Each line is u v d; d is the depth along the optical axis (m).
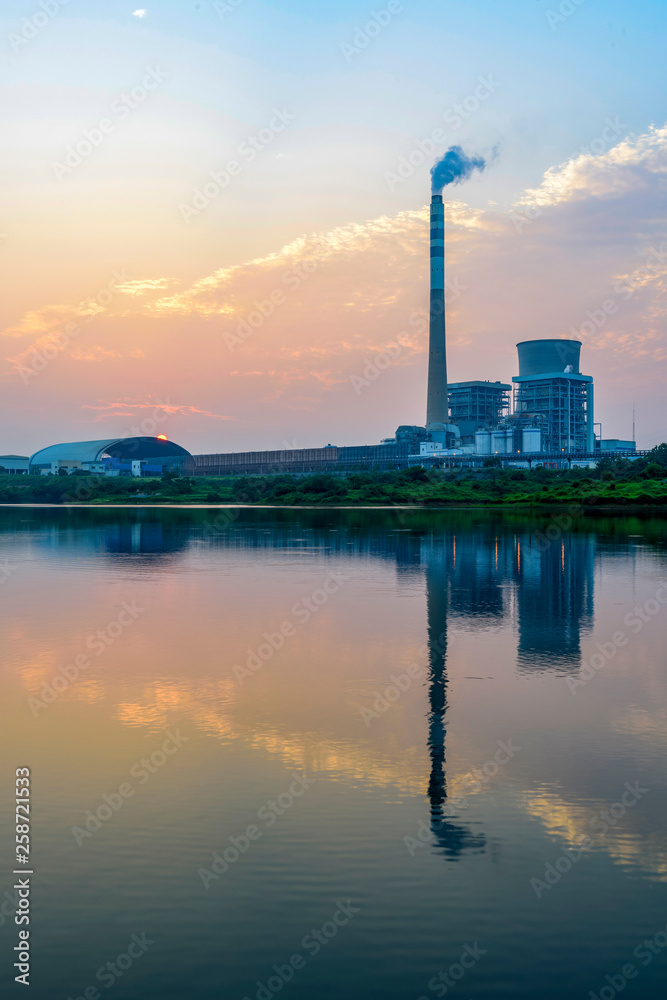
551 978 10.65
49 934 11.55
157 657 28.11
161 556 63.31
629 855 13.55
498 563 55.81
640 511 129.38
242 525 101.00
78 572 53.03
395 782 16.66
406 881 12.77
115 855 13.60
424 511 137.50
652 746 18.72
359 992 10.36
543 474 191.25
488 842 14.01
